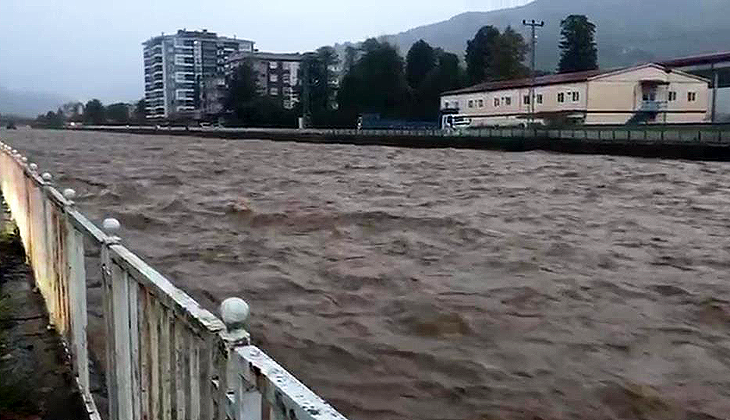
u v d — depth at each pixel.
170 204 18.72
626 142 37.78
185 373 2.26
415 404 6.11
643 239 13.23
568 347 7.37
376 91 89.50
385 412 5.97
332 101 98.31
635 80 60.28
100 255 3.44
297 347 7.37
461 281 9.91
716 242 12.95
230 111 110.56
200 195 20.88
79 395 4.25
